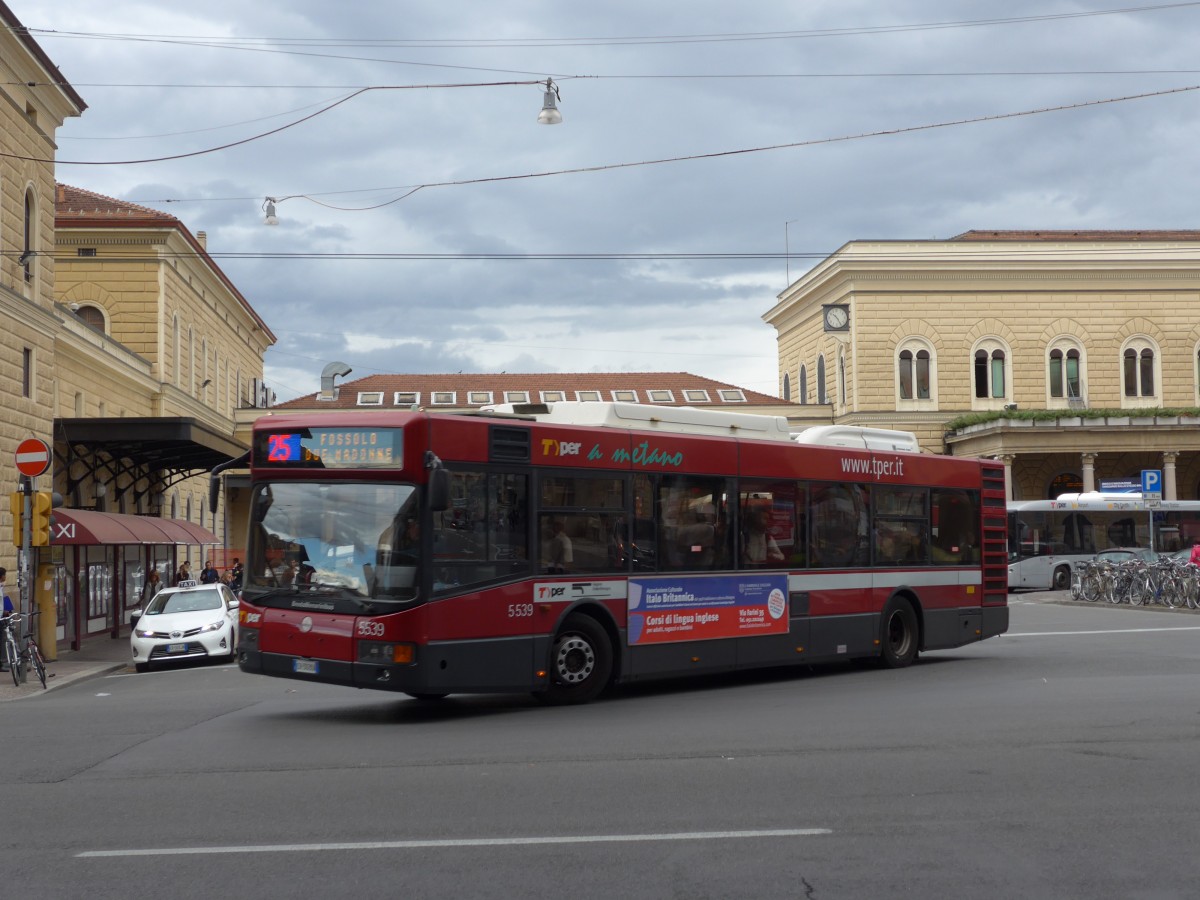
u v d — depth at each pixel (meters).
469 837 7.88
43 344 29.48
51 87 29.53
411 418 13.88
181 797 9.34
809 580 18.25
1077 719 13.05
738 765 10.46
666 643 16.27
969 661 20.80
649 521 16.22
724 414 17.88
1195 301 63.69
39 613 26.12
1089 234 66.69
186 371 49.97
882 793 9.23
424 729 13.16
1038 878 6.91
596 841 7.74
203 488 53.25
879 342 62.94
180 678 22.42
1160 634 25.84
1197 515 48.75
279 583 14.41
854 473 19.19
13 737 12.94
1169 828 8.09
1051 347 63.44
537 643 14.81
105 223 44.91
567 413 16.39
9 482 27.19
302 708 15.51
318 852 7.54
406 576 13.70
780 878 6.91
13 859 7.47
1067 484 62.41
